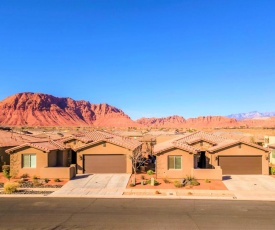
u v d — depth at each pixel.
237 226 17.23
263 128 135.25
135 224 17.56
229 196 24.86
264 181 30.70
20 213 19.80
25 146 32.84
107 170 35.19
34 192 26.17
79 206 21.62
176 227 17.06
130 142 40.62
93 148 35.31
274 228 16.94
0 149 36.25
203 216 19.11
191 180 29.66
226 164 34.94
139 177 32.75
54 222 17.92
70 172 31.61
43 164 32.75
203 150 36.16
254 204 22.28
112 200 23.50
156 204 22.20
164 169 32.09
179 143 35.50
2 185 29.19
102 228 16.91
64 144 39.59
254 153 34.72
